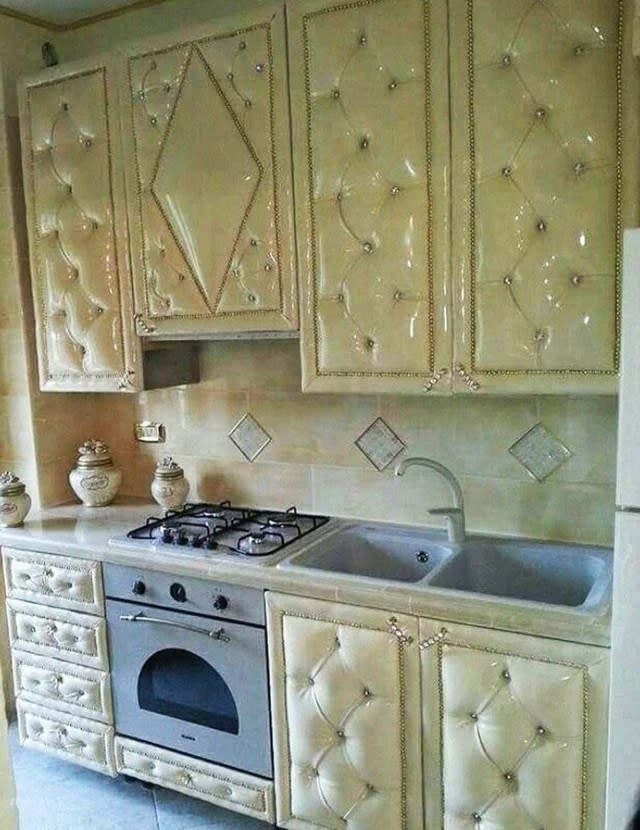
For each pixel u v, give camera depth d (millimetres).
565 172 1844
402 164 2043
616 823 1650
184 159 2387
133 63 2438
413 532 2490
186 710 2412
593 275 1845
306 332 2256
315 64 2127
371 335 2146
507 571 2318
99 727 2617
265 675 2223
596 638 1729
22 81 2695
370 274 2123
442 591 1957
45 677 2723
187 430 3010
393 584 2025
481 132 1931
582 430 2256
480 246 1968
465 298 2006
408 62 2000
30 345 2943
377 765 2059
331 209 2158
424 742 1992
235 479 2918
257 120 2240
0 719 859
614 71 1762
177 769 2451
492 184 1934
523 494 2367
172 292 2480
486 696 1877
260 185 2264
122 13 2840
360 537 2508
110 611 2521
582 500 2283
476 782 1917
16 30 2844
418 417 2510
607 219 1813
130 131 2479
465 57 1926
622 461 1542
